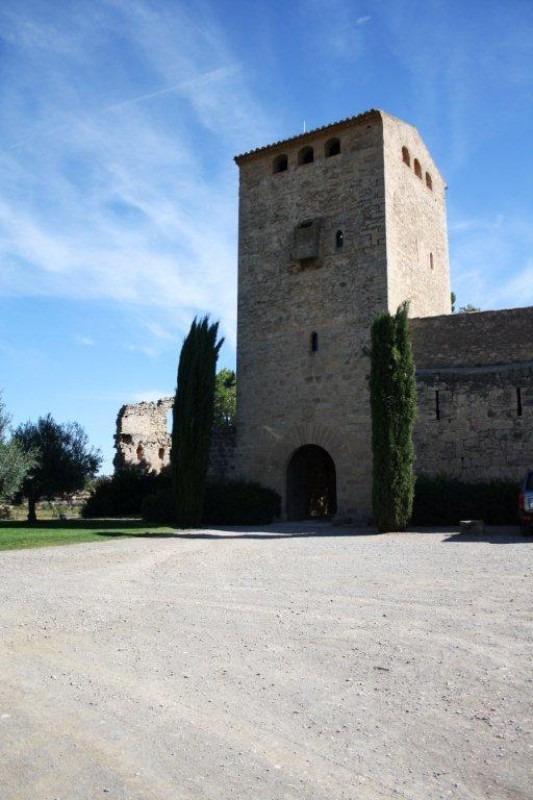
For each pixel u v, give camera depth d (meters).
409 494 19.97
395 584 9.98
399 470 19.97
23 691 5.60
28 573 11.80
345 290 26.27
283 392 27.09
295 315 27.34
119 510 31.39
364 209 26.38
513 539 15.66
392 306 25.50
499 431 22.09
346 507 24.78
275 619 7.96
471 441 22.39
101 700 5.39
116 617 8.21
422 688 5.58
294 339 27.19
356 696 5.43
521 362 22.91
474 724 4.86
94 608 8.74
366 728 4.82
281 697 5.43
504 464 21.88
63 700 5.40
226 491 25.50
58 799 3.88
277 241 28.41
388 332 20.89
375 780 4.11
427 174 30.27
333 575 11.03
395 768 4.25
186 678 5.90
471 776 4.13
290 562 12.81
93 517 31.75
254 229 29.14
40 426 33.00
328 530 21.47
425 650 6.58
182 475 23.91
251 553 14.43
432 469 22.73
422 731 4.76
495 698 5.33
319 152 27.97
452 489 21.33
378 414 20.48
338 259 26.64
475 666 6.07
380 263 25.64
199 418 24.39
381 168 26.23
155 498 25.78
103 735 4.74
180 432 24.36
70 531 20.67
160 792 3.97
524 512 16.44
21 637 7.27
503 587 9.41
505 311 23.53
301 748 4.54
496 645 6.66
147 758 4.40
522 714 5.02
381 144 26.39
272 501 26.00
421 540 16.30
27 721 4.98
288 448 26.59
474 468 22.23
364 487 24.55
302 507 28.02
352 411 25.25
